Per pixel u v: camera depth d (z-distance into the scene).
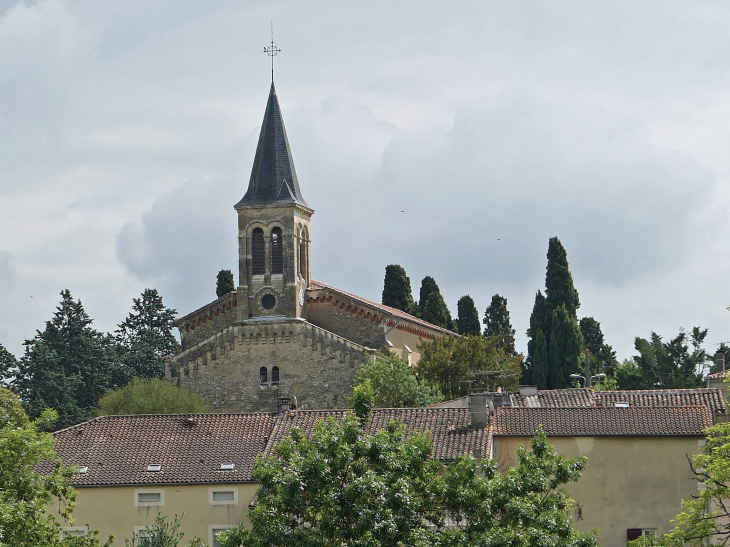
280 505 70.56
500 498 70.00
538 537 66.88
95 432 107.94
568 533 69.00
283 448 72.31
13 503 72.25
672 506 100.62
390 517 67.00
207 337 170.75
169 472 101.81
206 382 169.00
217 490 100.62
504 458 102.81
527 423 104.31
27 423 80.56
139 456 104.12
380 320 173.12
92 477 101.81
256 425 107.44
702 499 84.88
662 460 101.19
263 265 172.62
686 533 82.56
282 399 121.81
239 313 171.75
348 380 164.75
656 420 102.94
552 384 198.62
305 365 166.38
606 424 103.00
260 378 167.62
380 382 149.75
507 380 168.38
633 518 100.81
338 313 174.88
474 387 158.75
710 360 189.25
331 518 67.50
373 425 103.88
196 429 107.44
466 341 169.00
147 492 100.94
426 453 71.94
